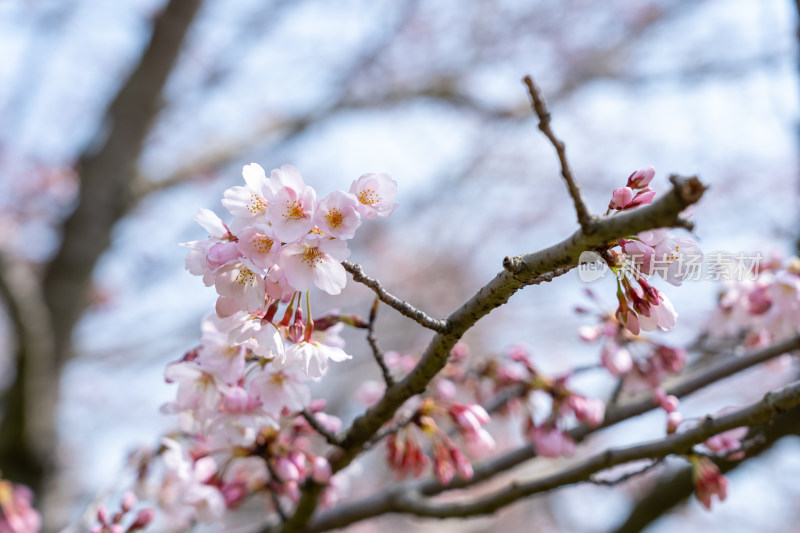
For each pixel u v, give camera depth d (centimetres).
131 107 619
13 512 341
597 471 273
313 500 278
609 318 317
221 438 238
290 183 183
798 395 230
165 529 378
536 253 180
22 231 858
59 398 552
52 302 562
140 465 318
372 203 188
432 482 344
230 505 284
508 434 625
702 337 362
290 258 182
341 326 227
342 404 727
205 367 224
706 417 249
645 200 181
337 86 793
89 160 617
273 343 194
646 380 321
